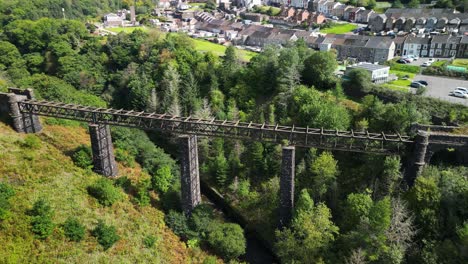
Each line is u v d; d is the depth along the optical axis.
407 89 89.94
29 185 54.50
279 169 71.44
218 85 101.81
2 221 46.00
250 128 57.72
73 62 116.75
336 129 61.25
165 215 62.78
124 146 78.12
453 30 148.38
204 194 76.56
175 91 95.50
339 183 63.47
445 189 51.03
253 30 169.00
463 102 79.00
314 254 50.62
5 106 68.62
